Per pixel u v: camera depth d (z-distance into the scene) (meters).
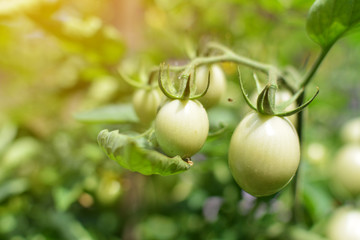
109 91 0.50
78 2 0.50
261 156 0.25
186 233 0.45
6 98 0.63
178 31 0.59
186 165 0.25
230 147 0.26
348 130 0.54
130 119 0.35
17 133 0.50
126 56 0.49
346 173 0.47
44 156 0.46
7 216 0.42
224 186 0.45
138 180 0.45
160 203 0.50
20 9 0.38
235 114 0.42
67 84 0.56
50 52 0.58
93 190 0.41
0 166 0.44
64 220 0.41
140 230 0.46
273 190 0.26
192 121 0.26
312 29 0.29
